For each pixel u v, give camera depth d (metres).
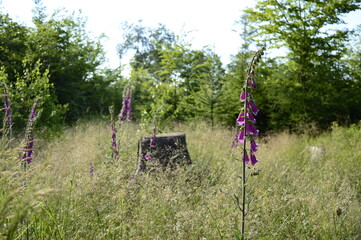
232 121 16.03
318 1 16.14
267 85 16.94
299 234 3.62
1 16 15.71
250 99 2.79
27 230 2.49
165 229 3.30
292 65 17.83
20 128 9.49
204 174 5.51
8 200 1.98
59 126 10.84
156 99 13.17
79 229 2.92
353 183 5.90
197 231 3.33
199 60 18.47
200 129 12.46
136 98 21.25
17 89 10.53
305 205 4.27
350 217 4.04
